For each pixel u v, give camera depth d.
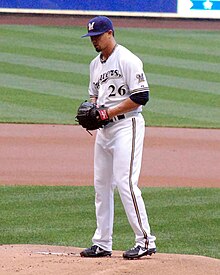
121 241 35.34
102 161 28.58
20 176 47.69
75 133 61.16
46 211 39.88
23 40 100.19
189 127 64.50
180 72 87.44
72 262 26.41
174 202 42.03
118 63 27.53
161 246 34.47
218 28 113.19
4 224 37.56
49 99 73.88
